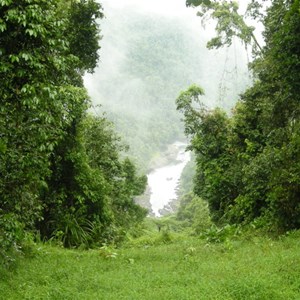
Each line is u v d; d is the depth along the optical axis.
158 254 10.12
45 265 8.77
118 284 6.77
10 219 7.50
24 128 7.54
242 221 18.06
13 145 7.59
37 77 7.19
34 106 7.15
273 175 12.55
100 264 8.96
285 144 13.99
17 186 8.12
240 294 5.56
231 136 22.81
